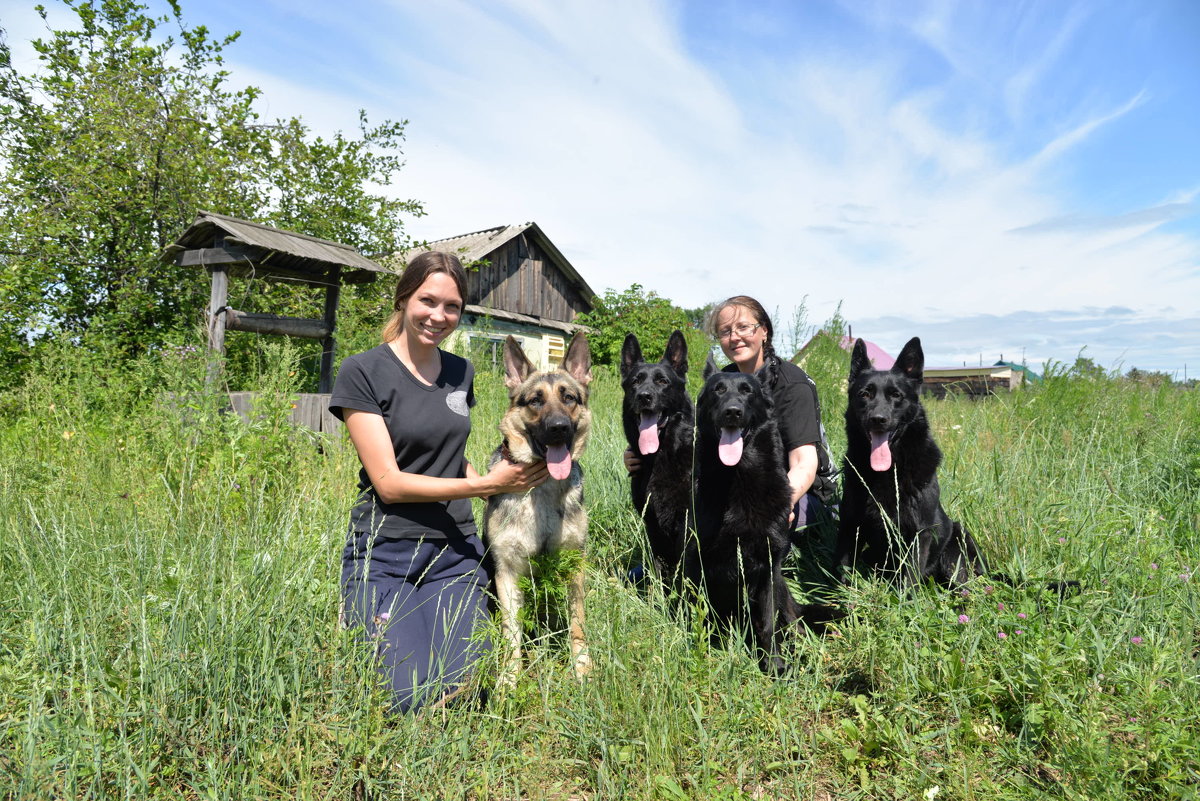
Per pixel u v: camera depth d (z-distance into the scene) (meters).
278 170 12.41
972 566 4.09
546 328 22.50
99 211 9.84
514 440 3.44
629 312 22.09
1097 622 2.98
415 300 3.12
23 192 9.39
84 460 4.92
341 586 2.98
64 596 2.67
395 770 2.23
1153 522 4.06
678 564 3.66
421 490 2.93
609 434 6.35
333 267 8.98
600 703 2.51
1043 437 5.80
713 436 3.50
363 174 13.73
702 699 2.79
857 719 2.73
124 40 10.98
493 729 2.55
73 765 1.96
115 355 8.72
